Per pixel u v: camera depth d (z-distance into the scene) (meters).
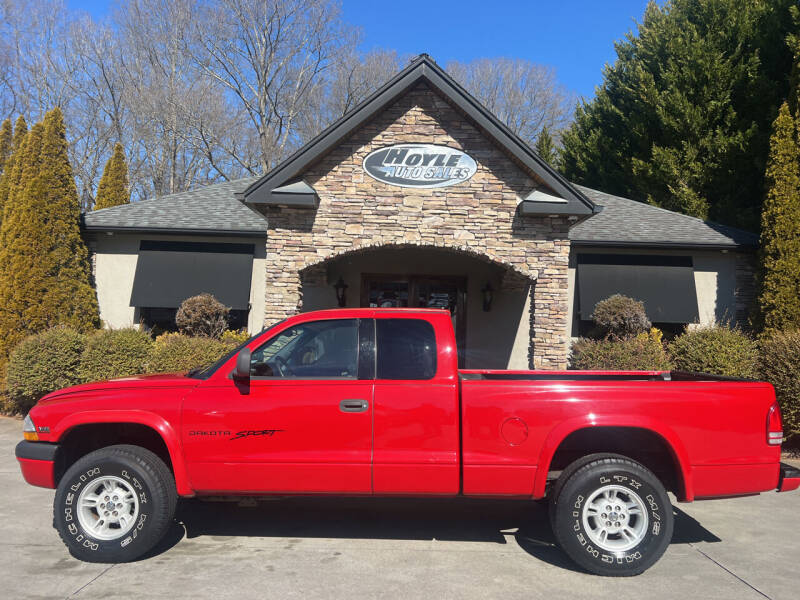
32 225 10.58
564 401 4.16
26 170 10.81
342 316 4.52
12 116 29.70
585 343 9.93
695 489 4.12
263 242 12.03
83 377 8.98
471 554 4.40
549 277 9.33
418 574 4.00
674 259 11.77
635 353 8.90
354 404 4.20
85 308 11.08
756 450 4.16
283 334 4.51
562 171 23.80
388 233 9.35
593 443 4.50
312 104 32.41
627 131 19.80
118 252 11.96
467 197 9.34
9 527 4.82
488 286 12.61
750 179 16.47
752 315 10.54
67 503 4.14
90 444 4.66
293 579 3.89
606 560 3.97
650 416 4.13
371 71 32.44
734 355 8.50
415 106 9.36
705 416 4.15
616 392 4.18
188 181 30.81
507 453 4.17
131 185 30.30
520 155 9.06
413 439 4.19
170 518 4.23
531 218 9.35
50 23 29.73
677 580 3.96
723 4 16.81
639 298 11.31
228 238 11.98
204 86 29.73
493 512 5.44
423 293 12.93
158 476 4.18
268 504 5.57
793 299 9.67
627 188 19.77
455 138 9.38
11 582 3.81
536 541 4.71
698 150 16.86
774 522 5.25
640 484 4.04
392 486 4.22
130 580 3.85
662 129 17.94
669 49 17.80
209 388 4.31
